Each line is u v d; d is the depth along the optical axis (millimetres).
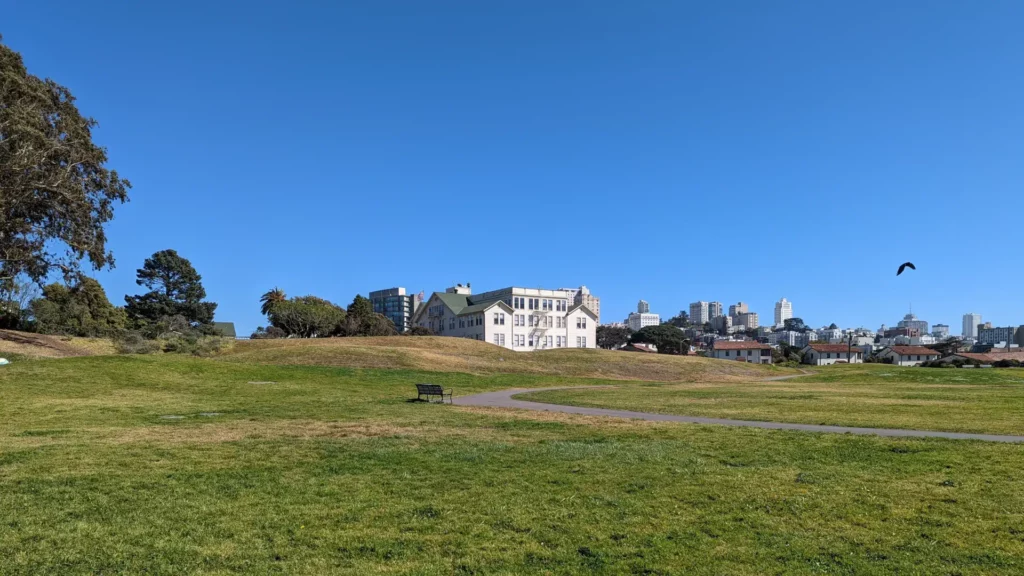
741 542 8508
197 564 7609
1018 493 10898
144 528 8852
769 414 23469
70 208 44875
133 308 87812
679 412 24484
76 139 45156
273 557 7883
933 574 7398
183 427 18625
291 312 92375
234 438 16531
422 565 7648
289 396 29812
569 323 104625
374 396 31344
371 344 62812
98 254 48125
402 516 9586
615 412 24594
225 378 35625
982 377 53969
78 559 7676
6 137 38938
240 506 10008
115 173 48500
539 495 10836
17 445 14945
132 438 16297
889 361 142125
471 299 112125
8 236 43906
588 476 12250
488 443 16141
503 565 7664
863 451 14953
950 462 13562
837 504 10273
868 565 7684
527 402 29328
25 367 32500
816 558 7914
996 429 18766
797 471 12742
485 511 9867
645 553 8070
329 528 9000
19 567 7375
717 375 64688
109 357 37094
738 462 13680
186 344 56688
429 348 65375
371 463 13406
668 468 13023
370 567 7570
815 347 153250
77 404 23891
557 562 7793
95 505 9891
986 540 8555
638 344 155125
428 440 16594
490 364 57062
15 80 40812
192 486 11203
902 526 9164
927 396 32156
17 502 9938
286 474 12258
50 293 68688
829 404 27641
